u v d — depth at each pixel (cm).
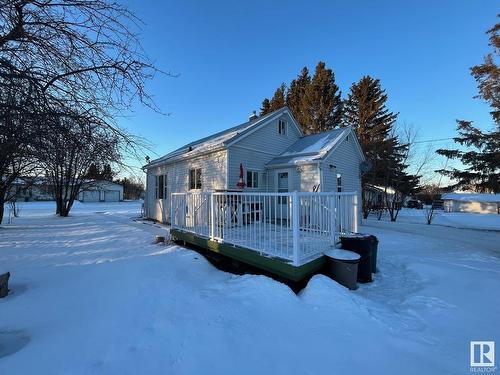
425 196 3366
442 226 1552
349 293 395
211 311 342
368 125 2795
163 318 322
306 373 226
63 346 265
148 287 416
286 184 1145
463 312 351
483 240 1036
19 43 359
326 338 281
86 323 313
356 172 1403
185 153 1269
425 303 381
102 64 396
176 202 803
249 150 1120
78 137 356
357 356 251
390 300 414
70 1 348
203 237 649
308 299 381
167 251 653
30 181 1234
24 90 321
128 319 320
